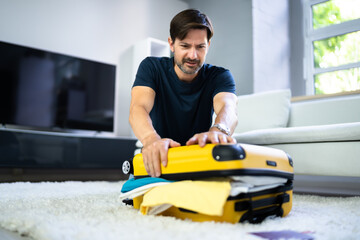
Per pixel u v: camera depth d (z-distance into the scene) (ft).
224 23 13.82
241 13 13.03
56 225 2.35
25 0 11.66
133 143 11.90
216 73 4.32
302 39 13.01
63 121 11.86
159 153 2.90
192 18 3.44
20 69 11.09
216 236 2.07
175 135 4.34
